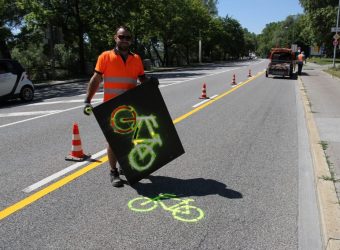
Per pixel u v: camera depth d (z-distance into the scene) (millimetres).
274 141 8047
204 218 4453
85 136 8461
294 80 25203
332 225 4078
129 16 32875
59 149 7434
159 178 5770
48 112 12070
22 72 15430
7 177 5840
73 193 5199
